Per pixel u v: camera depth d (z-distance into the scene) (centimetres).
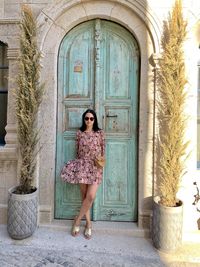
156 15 364
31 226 356
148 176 378
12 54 387
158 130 367
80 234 373
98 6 379
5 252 331
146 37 374
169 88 337
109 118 399
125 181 400
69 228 383
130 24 377
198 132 397
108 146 400
